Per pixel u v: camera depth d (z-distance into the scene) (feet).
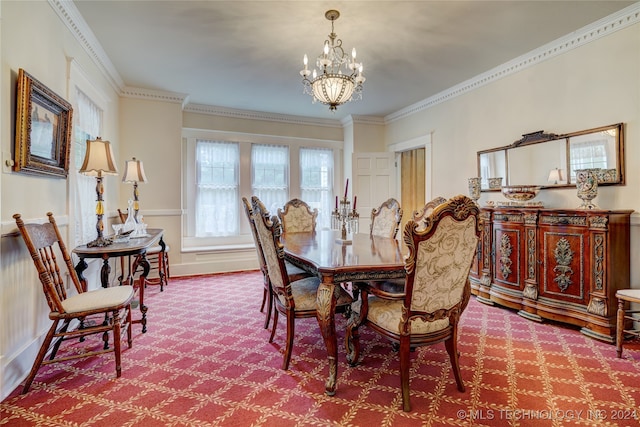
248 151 17.66
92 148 8.08
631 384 6.11
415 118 16.62
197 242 16.74
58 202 7.92
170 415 5.23
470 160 13.43
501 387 6.04
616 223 8.24
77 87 9.04
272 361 7.09
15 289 6.07
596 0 7.93
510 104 11.71
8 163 5.85
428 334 5.63
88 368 6.70
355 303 7.04
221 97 15.33
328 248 8.24
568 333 8.61
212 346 7.83
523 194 10.38
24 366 6.23
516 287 10.22
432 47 10.39
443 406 5.48
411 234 5.08
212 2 7.96
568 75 9.89
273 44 10.15
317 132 19.19
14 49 6.08
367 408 5.44
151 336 8.40
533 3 8.04
